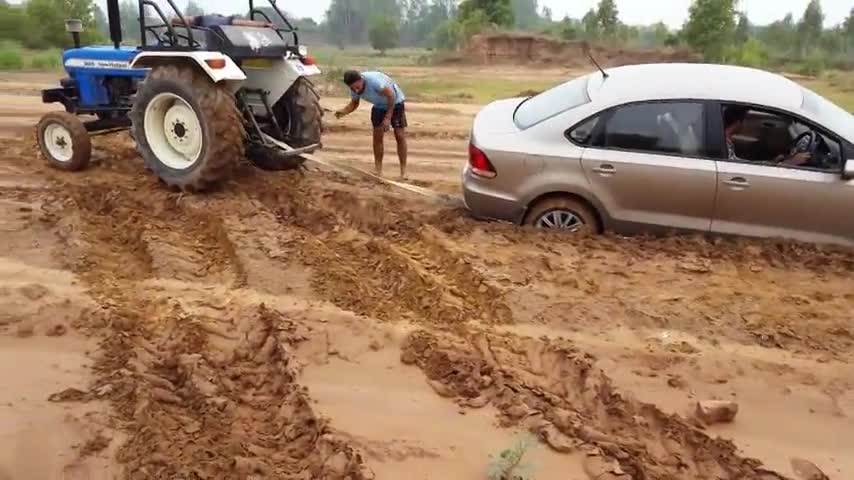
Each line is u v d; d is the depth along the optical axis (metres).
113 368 4.57
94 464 3.71
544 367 4.79
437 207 7.52
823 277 5.87
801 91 6.53
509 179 6.52
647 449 4.06
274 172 8.41
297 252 6.13
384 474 3.75
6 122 11.82
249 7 8.40
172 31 7.36
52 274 5.71
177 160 7.47
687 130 6.21
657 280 5.78
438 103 17.67
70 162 8.20
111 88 8.92
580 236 6.44
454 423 4.20
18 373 4.46
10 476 3.62
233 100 7.27
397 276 5.82
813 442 4.20
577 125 6.37
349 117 13.83
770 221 6.19
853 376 4.75
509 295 5.51
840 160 5.94
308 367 4.68
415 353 4.86
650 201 6.32
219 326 5.05
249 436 4.00
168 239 6.36
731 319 5.32
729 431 4.27
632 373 4.75
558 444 4.01
